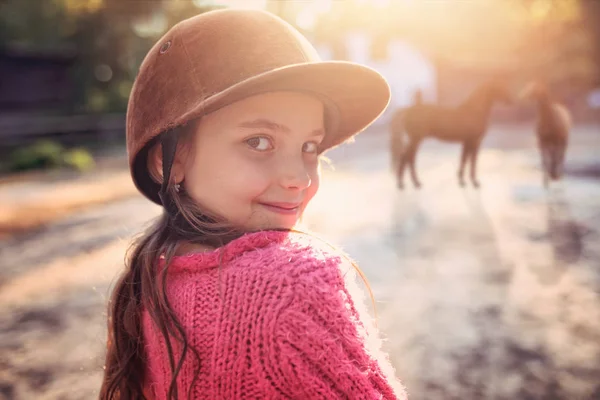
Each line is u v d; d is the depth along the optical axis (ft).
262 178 2.31
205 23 2.38
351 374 1.94
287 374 1.89
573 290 11.73
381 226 18.30
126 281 2.70
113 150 50.57
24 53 60.08
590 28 77.71
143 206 23.47
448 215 19.88
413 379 8.12
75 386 8.29
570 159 33.30
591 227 17.31
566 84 73.00
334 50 72.59
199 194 2.40
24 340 10.05
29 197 26.73
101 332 9.94
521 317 10.37
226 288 2.05
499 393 7.66
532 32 80.74
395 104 74.79
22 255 16.06
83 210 22.94
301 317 1.91
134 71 66.03
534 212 19.86
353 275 2.31
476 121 24.98
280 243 2.15
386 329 10.00
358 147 48.83
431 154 41.27
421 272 13.28
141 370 2.65
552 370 8.29
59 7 66.44
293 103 2.38
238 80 2.24
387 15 74.64
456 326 10.03
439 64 77.82
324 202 22.97
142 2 61.21
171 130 2.34
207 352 2.01
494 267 13.55
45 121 54.24
